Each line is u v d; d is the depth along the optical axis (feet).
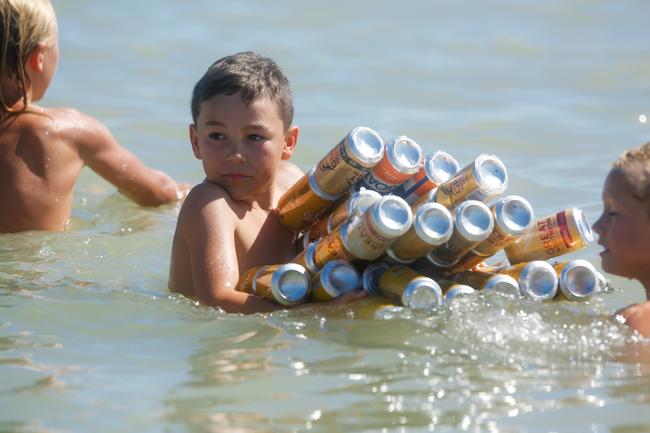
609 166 80.07
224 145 52.90
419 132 88.79
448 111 94.43
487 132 88.84
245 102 52.70
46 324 48.67
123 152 71.05
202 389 41.34
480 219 47.93
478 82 102.78
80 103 95.76
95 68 105.50
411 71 105.70
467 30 118.93
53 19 66.54
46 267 58.65
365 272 49.83
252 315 49.19
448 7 126.72
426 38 116.26
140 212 72.02
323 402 40.06
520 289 49.34
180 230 52.90
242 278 51.29
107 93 98.78
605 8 124.77
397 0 129.18
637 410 39.17
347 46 113.39
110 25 118.93
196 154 55.77
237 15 123.24
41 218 65.72
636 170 48.01
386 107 95.35
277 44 113.50
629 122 91.04
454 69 106.52
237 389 41.39
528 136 87.71
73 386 41.73
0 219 64.90
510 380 41.98
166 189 73.61
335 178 51.75
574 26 119.75
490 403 39.96
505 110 94.43
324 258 49.93
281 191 59.31
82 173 81.30
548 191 74.64
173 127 90.79
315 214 53.62
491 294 48.21
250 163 53.01
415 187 52.06
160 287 55.52
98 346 46.14
